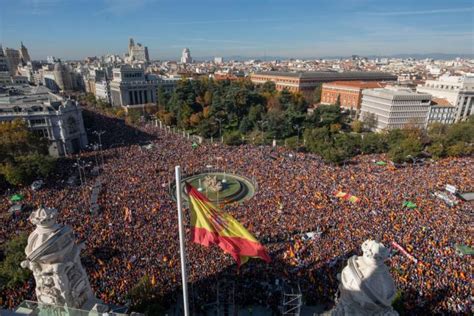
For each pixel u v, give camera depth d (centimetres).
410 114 17600
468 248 5453
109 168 9794
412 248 5428
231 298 4619
